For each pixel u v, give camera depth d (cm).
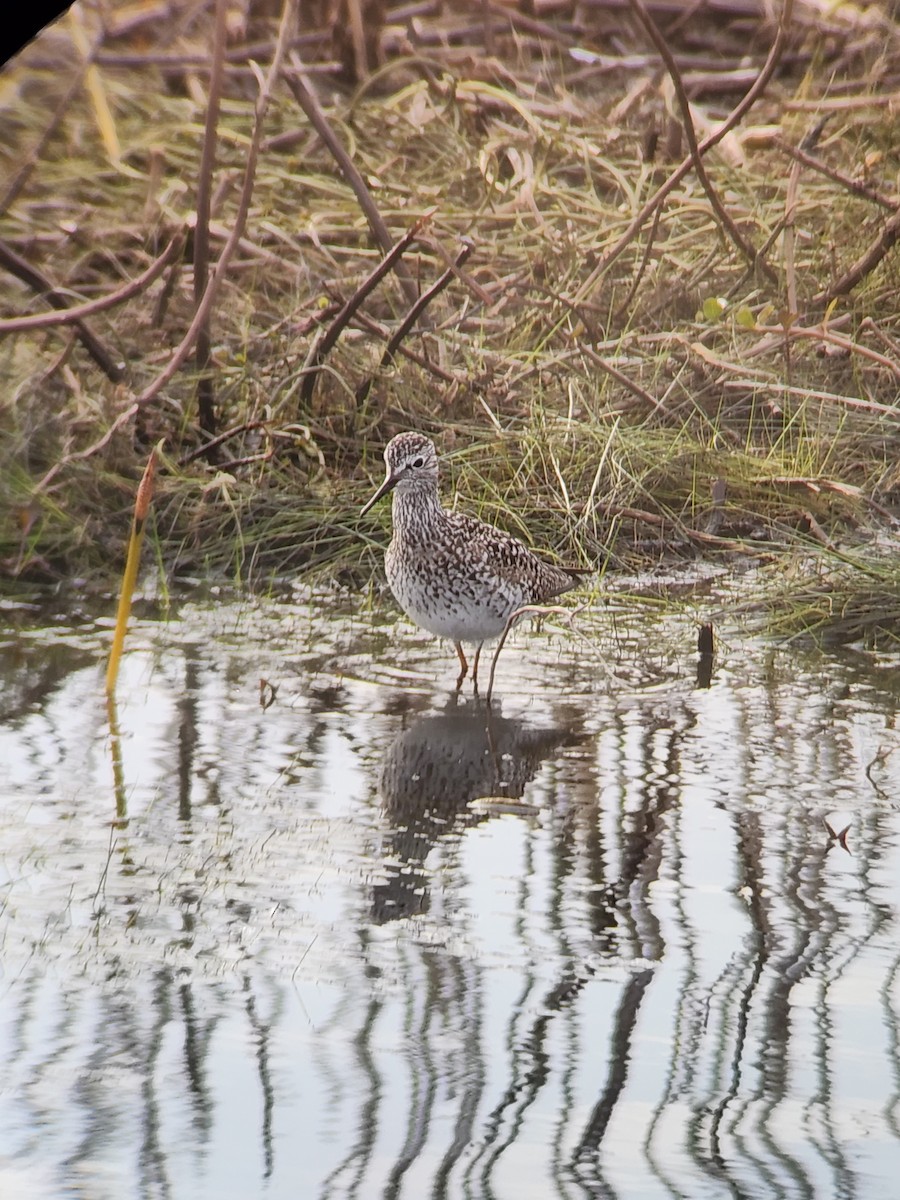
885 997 705
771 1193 581
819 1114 628
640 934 761
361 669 1164
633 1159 599
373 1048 670
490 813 904
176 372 1501
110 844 856
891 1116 626
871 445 1484
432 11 2208
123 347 1482
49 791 926
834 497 1416
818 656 1196
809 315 1606
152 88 1967
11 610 1283
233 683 1125
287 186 1836
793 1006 698
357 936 761
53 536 1366
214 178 1822
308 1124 620
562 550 1384
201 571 1389
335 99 1970
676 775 959
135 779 947
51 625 1248
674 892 803
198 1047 670
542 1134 617
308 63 2116
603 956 741
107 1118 624
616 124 1961
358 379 1507
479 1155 599
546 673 1159
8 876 816
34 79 1945
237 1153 599
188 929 766
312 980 721
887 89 1958
